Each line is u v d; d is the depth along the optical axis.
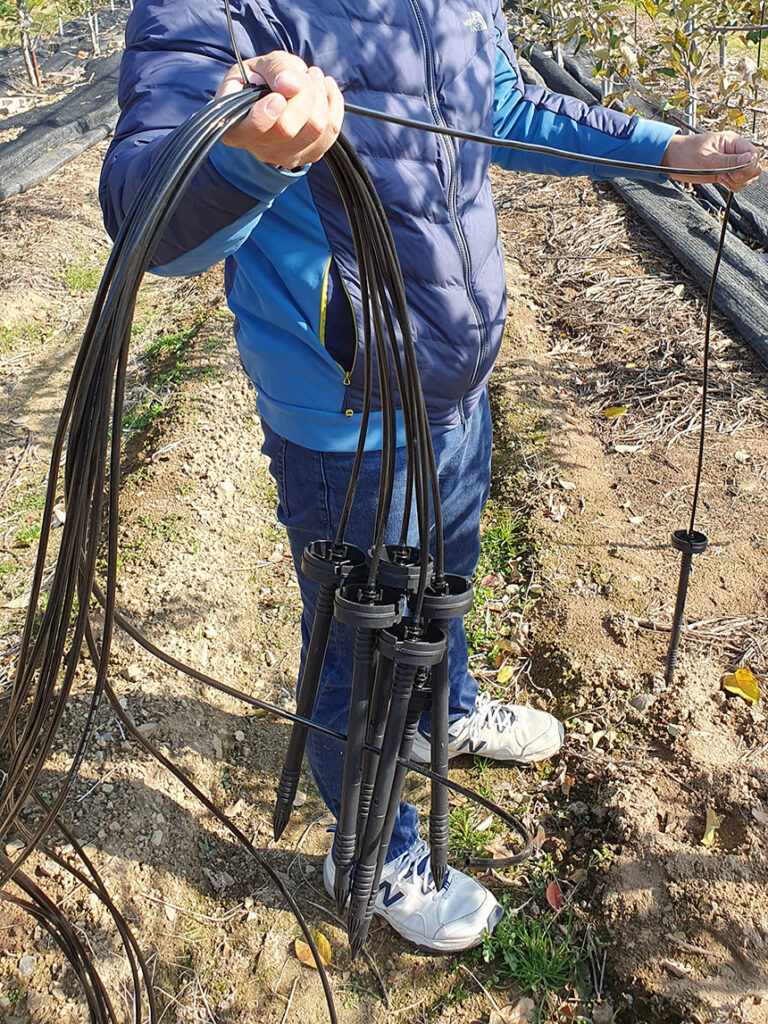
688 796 2.32
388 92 1.49
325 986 1.81
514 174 5.90
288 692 2.84
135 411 4.14
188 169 0.95
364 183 1.16
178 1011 2.08
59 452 1.04
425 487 1.28
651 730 2.50
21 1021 2.00
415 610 1.36
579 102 1.94
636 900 2.13
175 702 2.65
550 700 2.70
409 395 1.26
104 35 9.67
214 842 2.40
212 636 2.92
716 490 3.25
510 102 1.92
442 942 2.12
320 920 2.25
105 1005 1.69
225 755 2.62
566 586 2.97
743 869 2.13
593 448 3.56
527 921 2.20
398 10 1.49
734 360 3.85
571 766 2.50
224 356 4.26
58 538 3.52
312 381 1.63
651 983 1.99
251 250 1.60
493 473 3.55
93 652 1.37
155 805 2.38
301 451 1.71
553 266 4.77
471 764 2.57
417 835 2.17
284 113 0.96
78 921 2.13
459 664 2.29
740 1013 1.91
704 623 2.76
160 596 3.00
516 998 2.09
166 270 1.30
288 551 3.37
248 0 1.38
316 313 1.56
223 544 3.32
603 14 3.78
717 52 5.56
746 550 2.99
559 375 3.98
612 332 4.16
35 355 4.85
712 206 4.93
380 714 1.46
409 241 1.56
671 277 4.48
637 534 3.12
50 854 1.67
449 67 1.56
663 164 1.91
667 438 3.53
